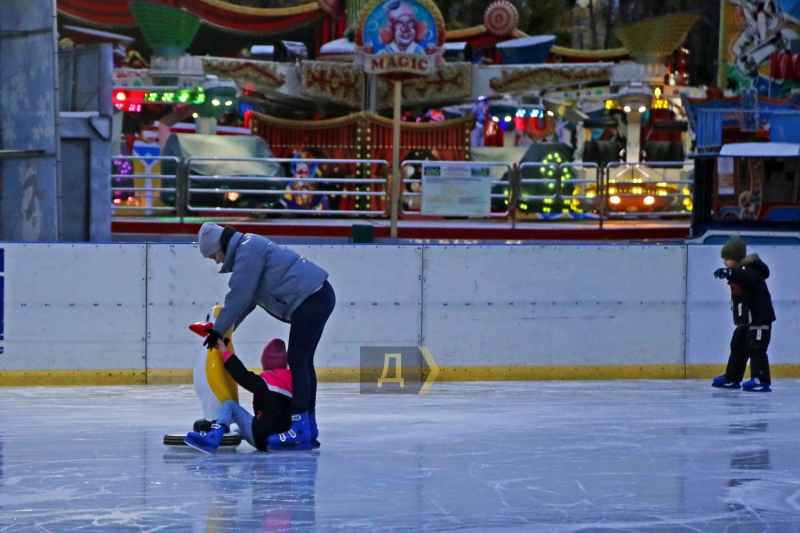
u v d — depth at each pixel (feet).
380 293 88.84
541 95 215.31
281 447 52.42
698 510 40.42
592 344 90.94
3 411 68.80
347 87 200.95
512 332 90.17
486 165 151.43
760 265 81.87
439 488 43.96
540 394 79.66
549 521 38.40
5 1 105.50
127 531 36.40
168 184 164.96
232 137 170.19
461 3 348.59
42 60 105.91
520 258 90.12
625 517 39.14
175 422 63.36
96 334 85.87
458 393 80.33
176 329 86.79
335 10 222.89
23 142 106.73
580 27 382.63
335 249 88.33
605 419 65.82
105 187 115.65
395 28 134.21
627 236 162.61
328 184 183.01
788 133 133.18
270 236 151.23
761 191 137.39
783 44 151.74
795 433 60.23
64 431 59.31
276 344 53.01
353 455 51.57
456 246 89.45
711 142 135.23
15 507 39.96
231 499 41.45
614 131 212.84
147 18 183.01
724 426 62.95
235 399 53.26
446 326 89.61
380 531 36.65
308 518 38.40
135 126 204.95
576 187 176.65
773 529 37.60
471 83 204.64
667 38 198.08
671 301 91.71
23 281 85.10
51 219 107.34
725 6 158.51
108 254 85.97
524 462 50.24
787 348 92.32
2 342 84.94
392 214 138.31
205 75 188.75
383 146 188.24
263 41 260.21
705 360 92.07
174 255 86.58
